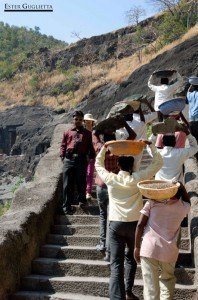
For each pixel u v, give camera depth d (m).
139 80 38.31
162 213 4.79
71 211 7.87
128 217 5.24
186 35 43.09
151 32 84.44
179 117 6.85
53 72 100.25
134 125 6.73
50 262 6.57
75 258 6.77
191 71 31.61
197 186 7.02
